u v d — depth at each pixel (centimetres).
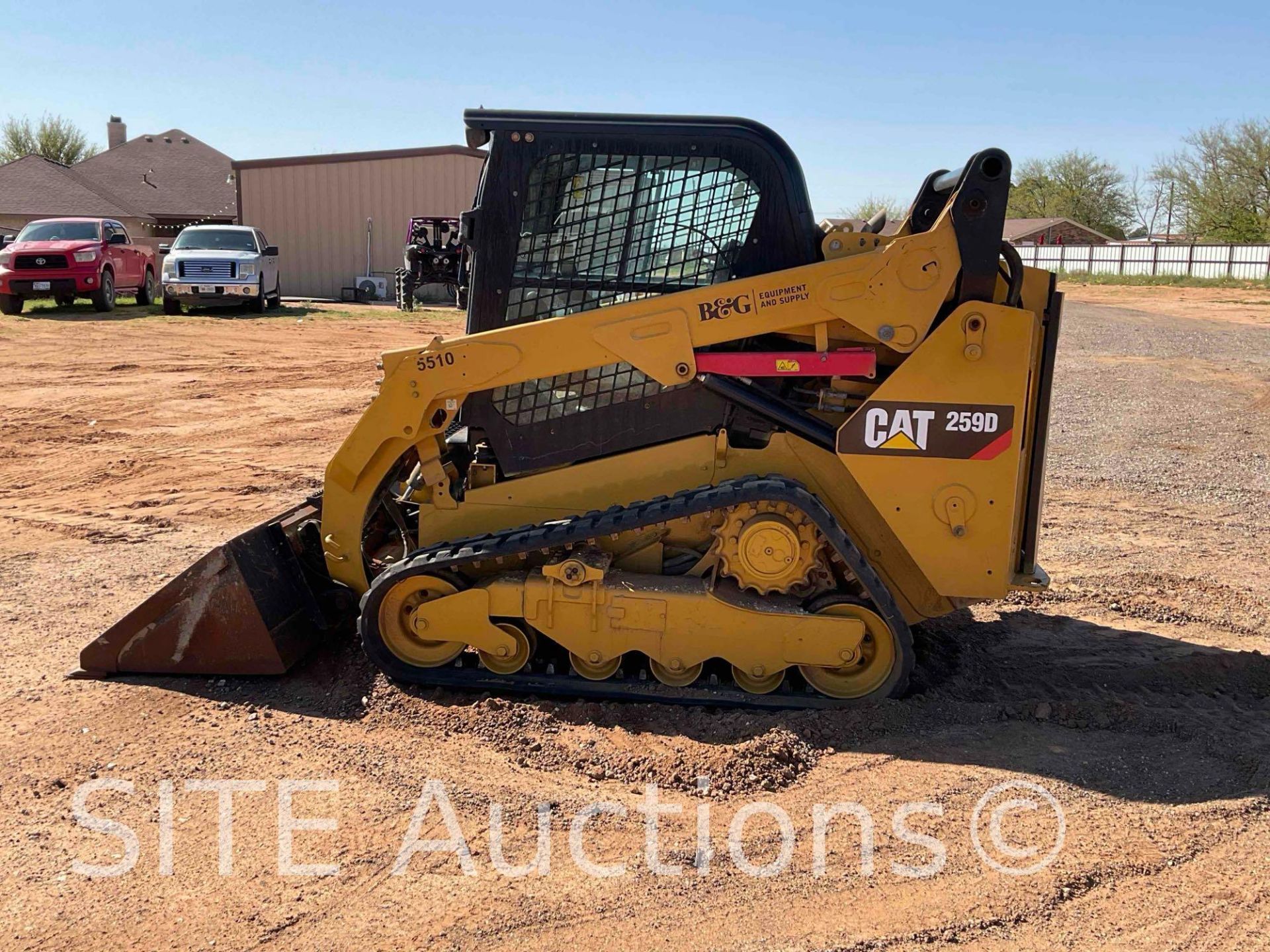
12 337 1825
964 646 537
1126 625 572
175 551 696
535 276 457
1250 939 300
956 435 423
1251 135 5478
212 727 434
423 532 475
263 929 304
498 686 456
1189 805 373
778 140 440
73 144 5850
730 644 436
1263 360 1800
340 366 1612
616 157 446
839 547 427
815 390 457
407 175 3222
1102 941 300
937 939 301
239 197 3192
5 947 294
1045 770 398
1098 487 897
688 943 299
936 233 414
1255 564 685
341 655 502
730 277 449
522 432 466
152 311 2369
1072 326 2502
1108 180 7612
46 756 405
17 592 607
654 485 458
